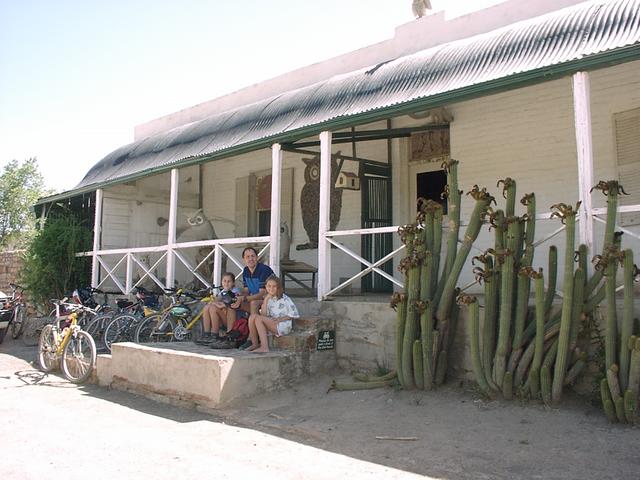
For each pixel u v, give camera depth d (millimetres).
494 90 5824
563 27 5918
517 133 8281
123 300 9461
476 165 8656
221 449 4594
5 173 26609
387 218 9734
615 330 4586
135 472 4078
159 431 5164
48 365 8219
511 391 5082
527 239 5254
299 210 11383
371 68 8031
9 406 6199
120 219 12125
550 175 7934
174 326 8156
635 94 7254
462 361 5809
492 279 5242
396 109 6602
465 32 8859
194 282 11328
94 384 7383
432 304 5660
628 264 4543
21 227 26125
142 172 10500
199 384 5984
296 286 11359
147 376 6637
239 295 7250
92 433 5098
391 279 6551
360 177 9477
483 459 4055
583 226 5191
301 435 4941
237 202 12750
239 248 12453
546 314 5227
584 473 3709
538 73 5441
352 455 4348
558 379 4848
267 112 9008
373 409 5434
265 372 6176
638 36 4996
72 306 8461
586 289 4938
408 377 5734
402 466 4051
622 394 4512
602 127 7504
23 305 11844
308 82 11180
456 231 5730
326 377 6637
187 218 12617
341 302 7031
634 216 7184
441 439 4520
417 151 9625
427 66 7000
